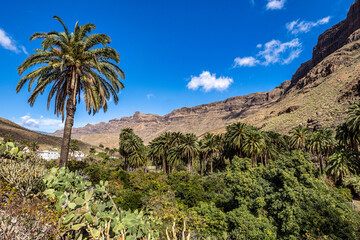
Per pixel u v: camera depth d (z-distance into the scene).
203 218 12.05
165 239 5.86
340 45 190.62
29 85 10.12
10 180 3.18
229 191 15.56
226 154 47.66
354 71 101.12
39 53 10.23
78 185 3.24
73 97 10.98
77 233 2.36
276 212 11.08
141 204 16.41
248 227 10.34
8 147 3.93
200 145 49.16
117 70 12.24
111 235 2.39
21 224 2.43
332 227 9.58
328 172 28.05
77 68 10.90
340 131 28.00
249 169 15.05
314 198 10.69
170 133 49.81
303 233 10.27
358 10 176.25
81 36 11.32
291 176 11.80
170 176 30.55
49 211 2.88
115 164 54.88
